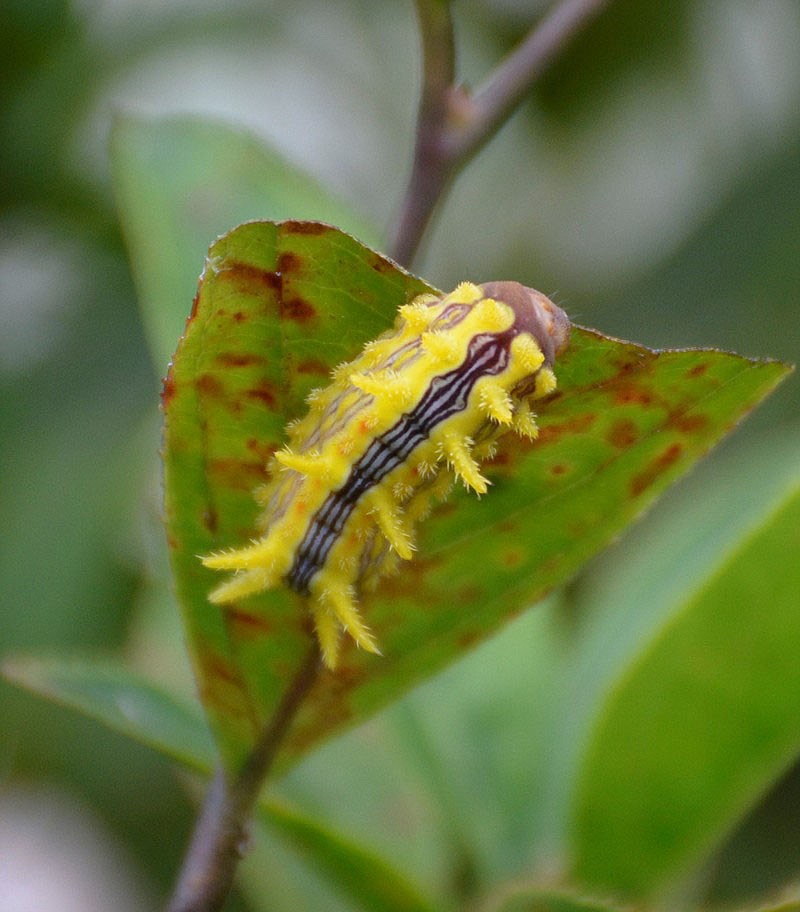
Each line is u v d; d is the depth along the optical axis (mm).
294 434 264
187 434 260
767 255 329
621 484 264
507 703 288
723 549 274
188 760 267
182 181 286
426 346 267
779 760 274
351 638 266
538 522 265
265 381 261
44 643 318
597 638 289
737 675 273
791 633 272
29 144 341
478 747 286
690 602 272
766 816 320
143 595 312
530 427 263
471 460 265
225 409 261
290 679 263
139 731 268
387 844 280
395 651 266
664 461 263
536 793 283
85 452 325
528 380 266
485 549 266
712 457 323
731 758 274
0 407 338
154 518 292
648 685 274
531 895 262
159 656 291
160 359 279
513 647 291
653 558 291
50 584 320
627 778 276
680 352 259
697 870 278
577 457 264
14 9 336
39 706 319
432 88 272
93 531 320
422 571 266
